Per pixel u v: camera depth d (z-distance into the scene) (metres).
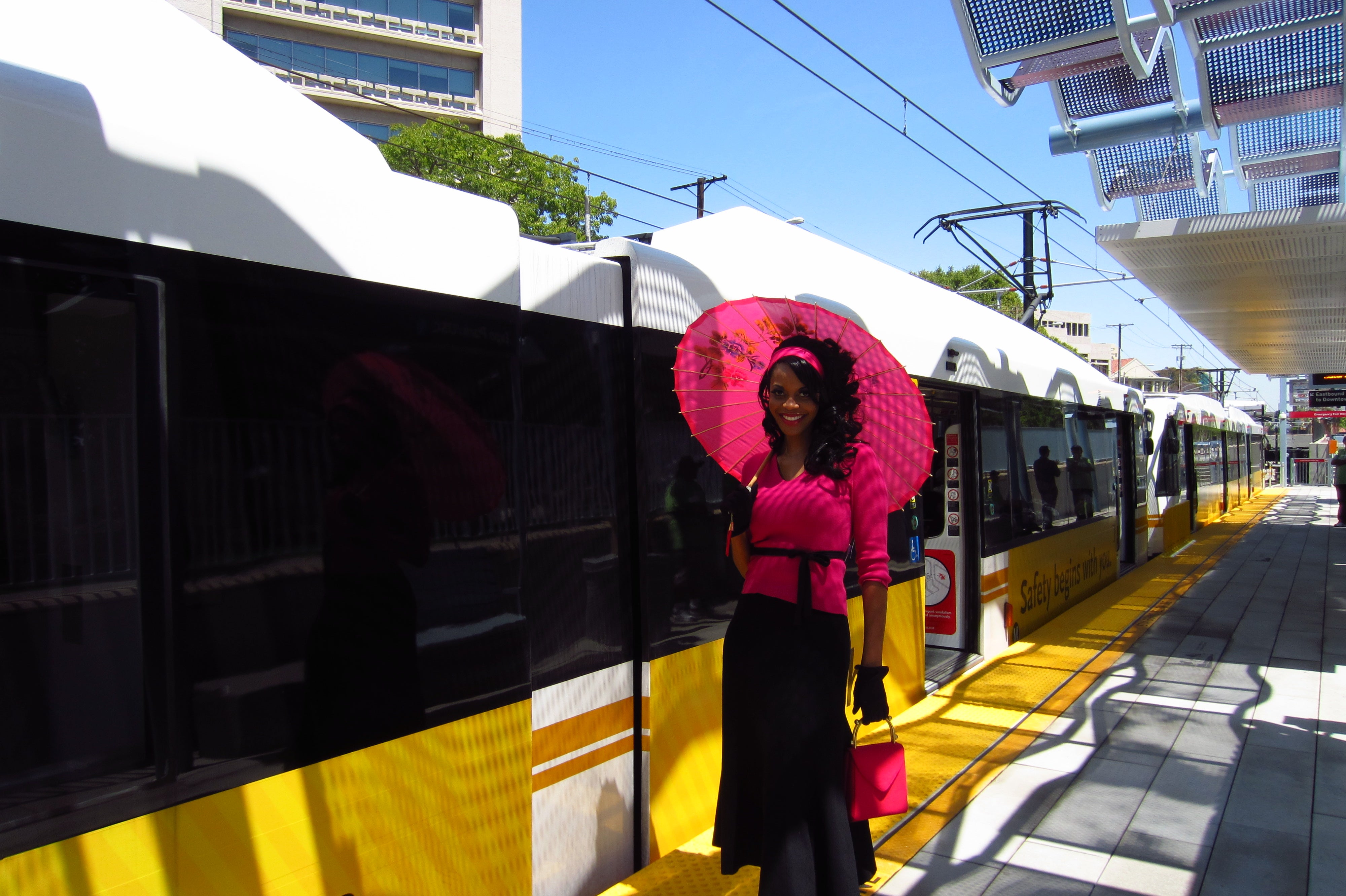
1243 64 5.74
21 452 1.72
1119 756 4.77
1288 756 4.78
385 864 2.32
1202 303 12.32
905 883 3.38
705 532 3.73
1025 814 4.01
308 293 2.22
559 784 2.97
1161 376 81.31
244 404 2.07
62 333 1.78
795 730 2.52
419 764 2.42
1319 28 5.16
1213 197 8.85
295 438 2.17
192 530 1.96
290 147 2.24
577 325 3.15
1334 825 3.90
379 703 2.32
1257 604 9.50
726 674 2.67
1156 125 6.44
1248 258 9.34
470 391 2.65
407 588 2.42
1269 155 7.49
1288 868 3.50
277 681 2.10
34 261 1.74
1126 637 7.79
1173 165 7.66
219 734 1.99
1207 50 5.39
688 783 3.57
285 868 2.09
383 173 2.47
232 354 2.06
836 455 2.58
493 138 24.34
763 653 2.57
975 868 3.50
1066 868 3.50
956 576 6.74
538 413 2.95
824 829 2.52
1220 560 13.55
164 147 1.96
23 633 1.71
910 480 2.82
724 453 2.97
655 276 3.53
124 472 1.86
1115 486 11.20
